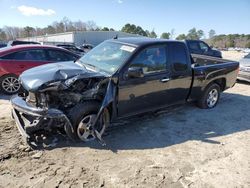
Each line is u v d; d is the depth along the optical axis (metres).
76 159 4.24
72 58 8.23
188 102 6.57
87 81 4.61
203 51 13.97
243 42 98.19
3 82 7.61
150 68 5.33
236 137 5.45
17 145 4.52
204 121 6.21
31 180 3.68
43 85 4.26
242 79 10.88
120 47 5.41
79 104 4.59
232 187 3.82
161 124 5.87
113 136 5.13
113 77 4.75
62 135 4.91
